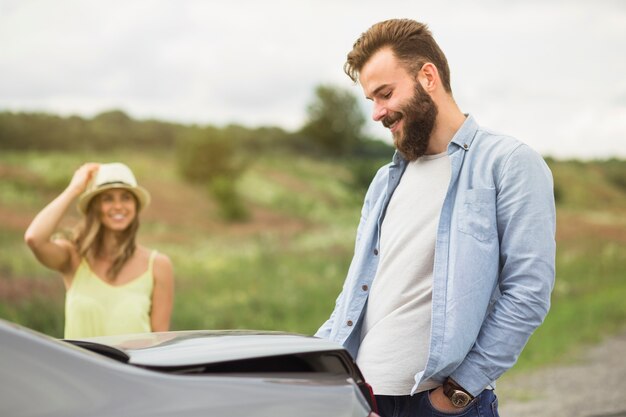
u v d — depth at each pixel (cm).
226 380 204
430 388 277
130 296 430
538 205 272
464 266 271
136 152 4522
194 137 4091
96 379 188
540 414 674
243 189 4025
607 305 1466
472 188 280
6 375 180
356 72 301
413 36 289
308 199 4097
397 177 305
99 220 435
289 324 1242
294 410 208
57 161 3638
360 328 301
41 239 423
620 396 750
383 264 294
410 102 287
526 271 270
